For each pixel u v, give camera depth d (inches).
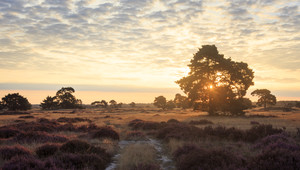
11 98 3563.0
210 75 1878.7
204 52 1824.6
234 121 1158.3
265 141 405.7
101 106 6215.6
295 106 4758.9
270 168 225.1
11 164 245.9
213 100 1903.3
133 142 561.0
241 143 461.4
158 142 569.9
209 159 272.7
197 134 544.1
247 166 245.0
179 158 334.6
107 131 595.2
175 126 680.4
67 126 824.3
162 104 4744.1
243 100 1871.3
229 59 1871.3
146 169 280.1
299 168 214.5
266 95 4340.6
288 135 469.1
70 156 297.7
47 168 243.6
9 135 552.4
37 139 489.4
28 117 1595.7
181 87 1932.8
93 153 347.6
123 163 317.7
